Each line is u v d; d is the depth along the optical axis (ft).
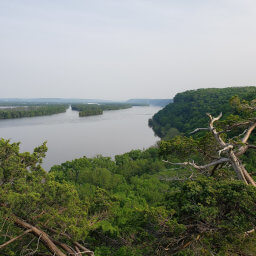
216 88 503.20
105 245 54.65
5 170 44.19
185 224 38.63
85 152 271.90
